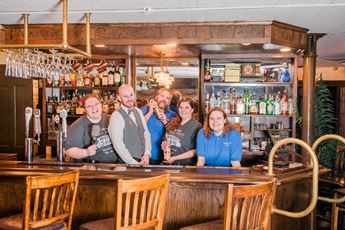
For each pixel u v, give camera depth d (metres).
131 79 5.08
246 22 3.94
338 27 4.27
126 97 3.45
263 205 2.13
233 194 1.96
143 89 5.21
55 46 3.01
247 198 2.03
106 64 4.72
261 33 3.94
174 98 4.36
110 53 4.84
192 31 4.03
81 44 4.11
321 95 5.66
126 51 4.65
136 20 3.96
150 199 2.12
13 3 3.30
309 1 3.21
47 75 3.73
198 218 2.73
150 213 2.14
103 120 3.70
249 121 5.09
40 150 5.06
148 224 2.12
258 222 2.12
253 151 4.89
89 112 3.60
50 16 3.79
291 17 3.79
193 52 4.71
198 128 3.71
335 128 8.02
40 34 4.16
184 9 3.50
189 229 2.28
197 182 2.61
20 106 5.11
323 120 5.54
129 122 3.46
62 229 2.34
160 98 4.14
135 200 2.05
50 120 5.19
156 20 3.95
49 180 2.14
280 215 2.82
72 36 4.12
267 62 5.01
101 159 3.53
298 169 2.91
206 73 4.90
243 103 4.92
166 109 4.16
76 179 2.31
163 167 2.94
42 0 3.20
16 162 3.08
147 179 2.06
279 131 5.02
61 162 3.10
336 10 3.49
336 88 8.09
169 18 3.86
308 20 3.92
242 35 3.97
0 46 3.01
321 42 5.27
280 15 3.70
